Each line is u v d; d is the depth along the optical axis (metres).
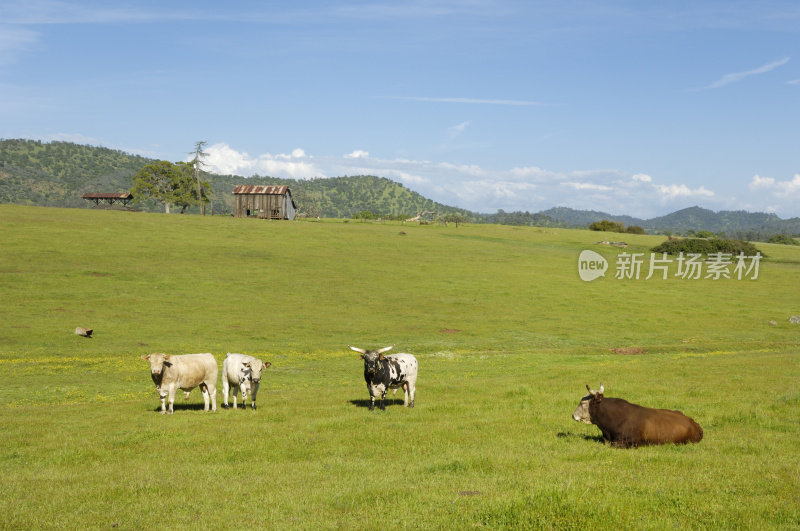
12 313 47.44
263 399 22.62
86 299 54.00
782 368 26.78
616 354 42.62
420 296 66.94
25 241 76.56
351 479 10.29
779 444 12.13
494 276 82.31
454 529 7.65
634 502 8.35
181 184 163.75
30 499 9.57
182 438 14.35
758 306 68.50
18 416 19.81
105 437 14.95
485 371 32.69
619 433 12.47
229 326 48.47
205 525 8.05
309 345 43.50
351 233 115.19
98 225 94.44
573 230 183.38
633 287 79.56
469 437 13.67
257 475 10.81
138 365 34.69
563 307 64.81
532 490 8.83
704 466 10.38
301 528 7.84
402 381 18.77
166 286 62.06
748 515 7.87
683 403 17.64
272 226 114.06
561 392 21.05
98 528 8.08
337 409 18.69
